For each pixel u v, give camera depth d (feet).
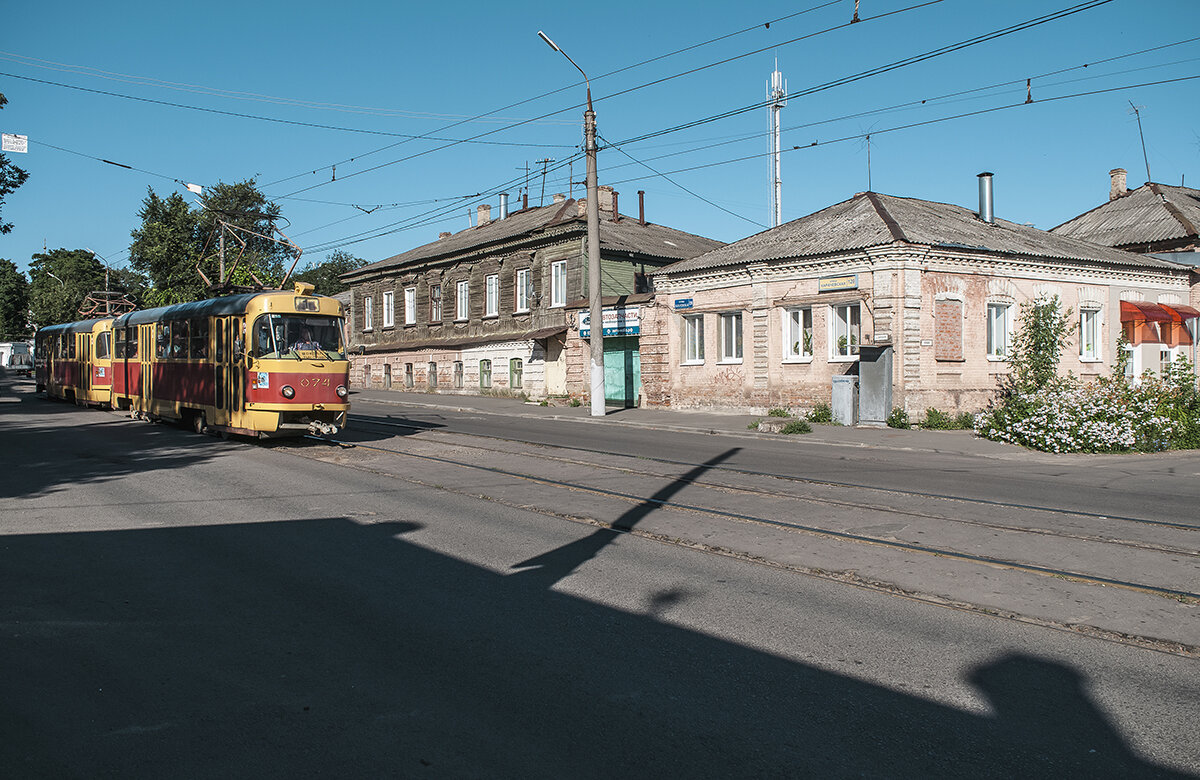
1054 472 43.11
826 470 42.93
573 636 18.08
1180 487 37.68
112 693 15.10
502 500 33.96
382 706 14.55
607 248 98.22
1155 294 85.25
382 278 138.62
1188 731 13.53
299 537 27.45
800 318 74.59
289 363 51.34
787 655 16.96
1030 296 74.28
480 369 115.55
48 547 26.08
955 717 14.08
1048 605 19.95
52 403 99.76
